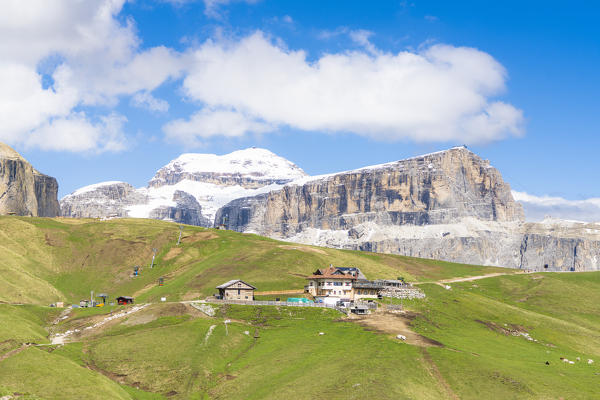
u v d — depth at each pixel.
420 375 132.75
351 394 121.44
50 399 121.38
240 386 135.75
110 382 136.00
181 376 142.38
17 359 138.88
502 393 127.81
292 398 123.62
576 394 130.12
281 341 163.25
